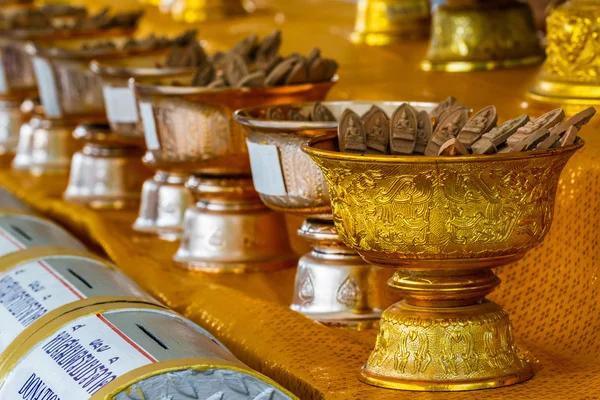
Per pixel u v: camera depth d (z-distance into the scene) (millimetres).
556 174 1543
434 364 1579
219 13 4496
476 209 1492
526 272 1965
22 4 4801
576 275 1883
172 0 4965
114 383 1521
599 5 2178
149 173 3215
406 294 1616
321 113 1994
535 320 1926
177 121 2334
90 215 3012
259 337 1914
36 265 2174
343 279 2025
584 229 1873
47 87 3250
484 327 1586
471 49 2932
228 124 2299
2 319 1964
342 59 3352
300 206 1967
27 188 3486
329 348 1826
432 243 1515
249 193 2416
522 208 1508
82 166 3223
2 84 4098
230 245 2404
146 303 1910
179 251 2500
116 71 2744
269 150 1945
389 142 1701
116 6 5410
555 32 2219
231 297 2133
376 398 1567
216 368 1559
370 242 1561
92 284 2014
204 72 2365
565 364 1738
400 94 2639
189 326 1802
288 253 2465
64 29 3590
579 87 2186
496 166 1465
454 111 1684
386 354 1628
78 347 1696
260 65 2389
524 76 2762
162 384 1510
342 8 4582
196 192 2447
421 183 1485
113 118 2838
